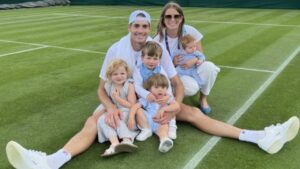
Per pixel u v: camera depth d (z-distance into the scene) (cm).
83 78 634
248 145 377
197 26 1245
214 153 363
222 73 652
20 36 1109
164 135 370
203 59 457
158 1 2119
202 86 459
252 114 463
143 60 395
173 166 342
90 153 365
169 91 392
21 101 522
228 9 1870
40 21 1494
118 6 2191
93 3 2317
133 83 398
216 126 398
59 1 2383
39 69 698
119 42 412
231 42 939
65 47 918
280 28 1166
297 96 525
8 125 441
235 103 503
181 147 376
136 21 385
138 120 385
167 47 453
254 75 638
